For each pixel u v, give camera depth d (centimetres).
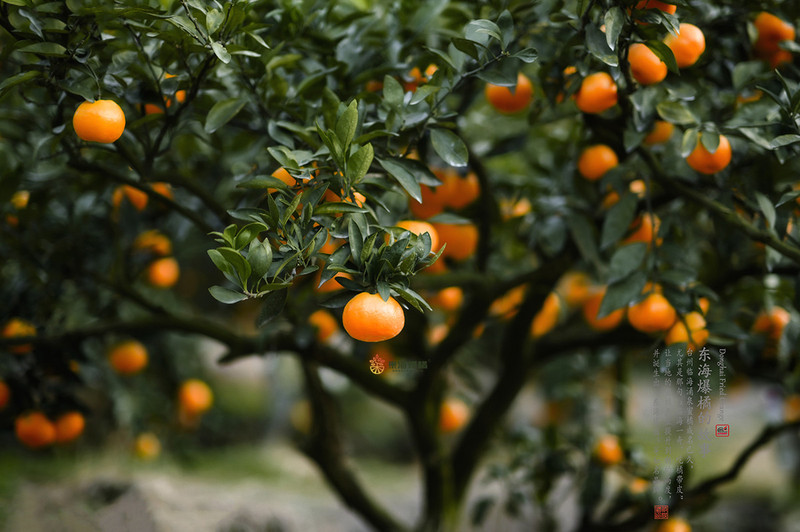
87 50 225
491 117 284
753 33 243
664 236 243
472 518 297
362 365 273
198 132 255
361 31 246
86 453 384
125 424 350
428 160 250
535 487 296
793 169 247
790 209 238
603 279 248
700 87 239
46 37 224
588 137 252
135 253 279
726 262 263
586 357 309
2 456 354
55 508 296
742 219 238
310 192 220
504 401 283
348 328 215
